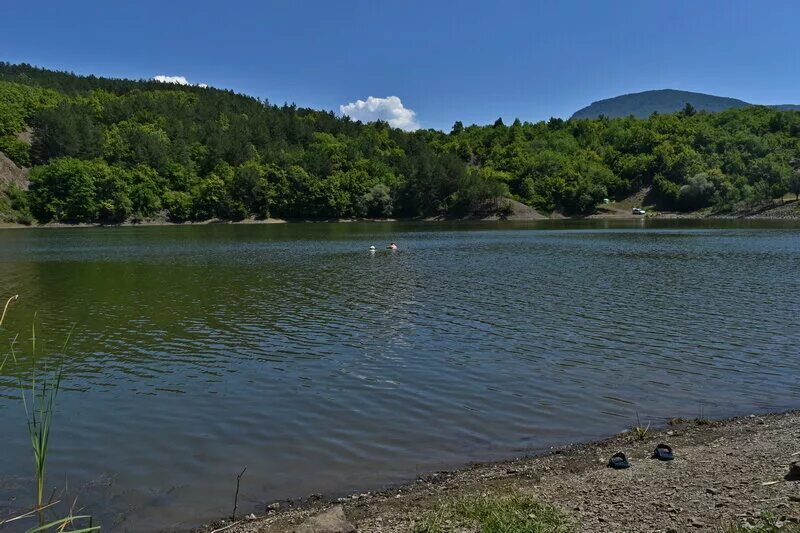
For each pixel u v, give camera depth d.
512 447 13.51
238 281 41.88
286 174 178.88
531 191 186.25
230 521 10.25
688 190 166.88
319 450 13.34
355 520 10.00
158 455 13.12
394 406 16.20
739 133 198.00
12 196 142.62
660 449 12.68
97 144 178.62
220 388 17.91
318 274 45.94
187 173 182.25
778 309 29.52
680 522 9.29
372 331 25.56
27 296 35.34
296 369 19.91
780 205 140.88
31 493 11.37
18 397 17.20
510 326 26.36
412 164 194.50
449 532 9.24
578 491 10.90
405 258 58.97
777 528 8.44
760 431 14.01
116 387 18.08
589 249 66.31
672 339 23.69
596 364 20.27
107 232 115.12
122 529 10.04
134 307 31.58
